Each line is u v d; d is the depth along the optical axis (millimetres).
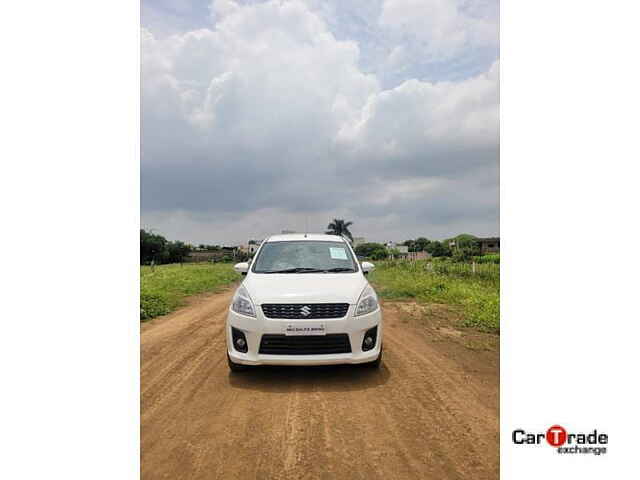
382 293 10930
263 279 4602
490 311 7137
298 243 5598
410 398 3672
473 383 4031
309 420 3252
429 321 7191
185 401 3674
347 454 2738
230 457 2723
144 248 48531
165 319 8039
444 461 2648
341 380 4160
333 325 3959
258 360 3984
